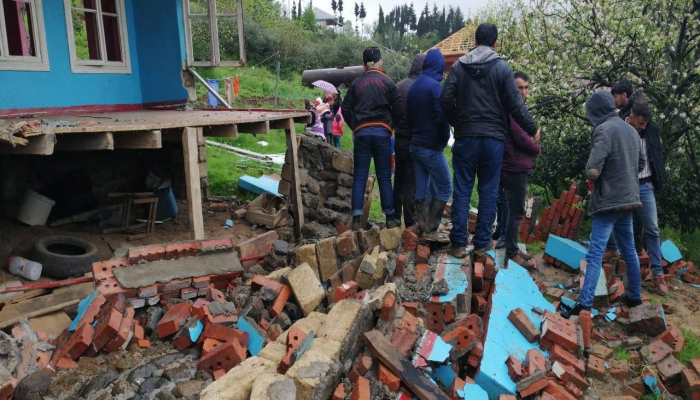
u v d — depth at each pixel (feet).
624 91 19.97
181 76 27.81
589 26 29.43
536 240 26.50
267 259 17.92
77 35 32.14
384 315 12.15
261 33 105.60
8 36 21.49
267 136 53.16
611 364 14.94
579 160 30.50
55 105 23.06
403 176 19.24
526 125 15.07
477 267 16.14
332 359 10.00
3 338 11.49
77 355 11.71
